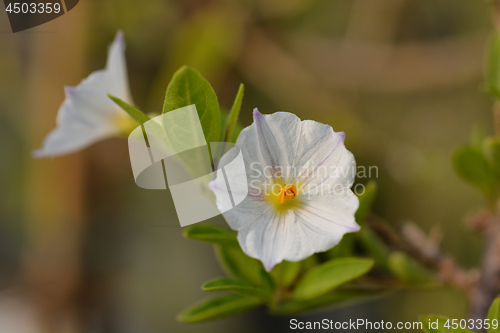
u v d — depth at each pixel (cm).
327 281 23
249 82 49
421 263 26
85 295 47
